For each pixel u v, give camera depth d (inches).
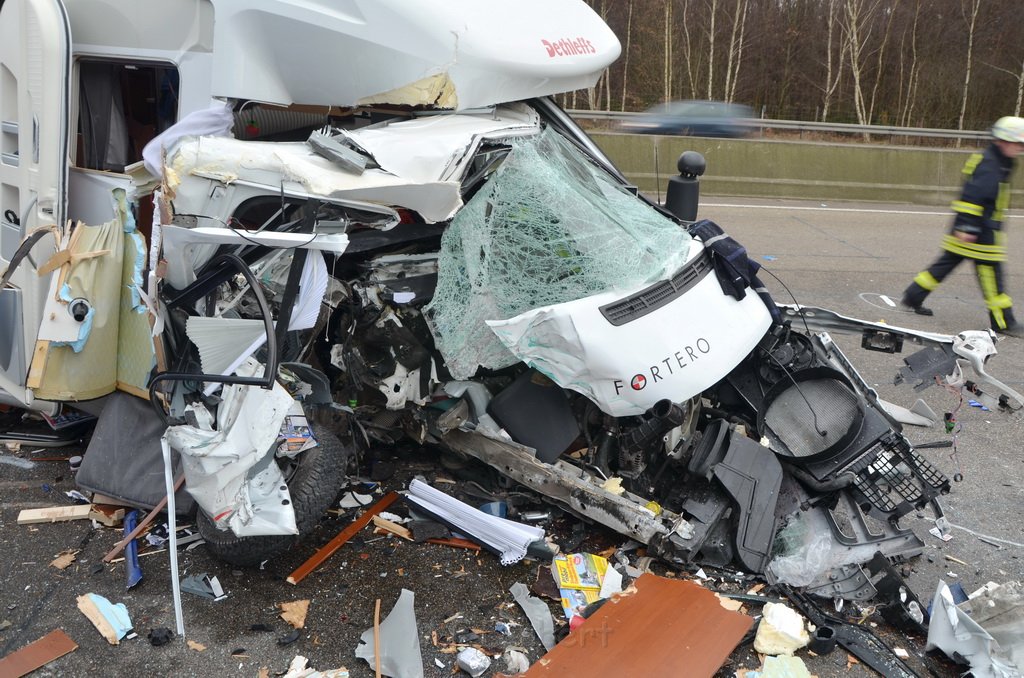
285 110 165.5
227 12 143.4
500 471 145.3
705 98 819.4
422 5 143.4
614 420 144.2
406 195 128.0
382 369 139.4
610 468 151.3
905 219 470.6
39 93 140.9
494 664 115.3
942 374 161.5
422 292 137.7
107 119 169.8
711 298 148.8
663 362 135.3
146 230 151.6
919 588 141.0
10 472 155.6
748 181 521.0
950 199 532.7
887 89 868.6
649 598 125.0
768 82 847.1
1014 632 117.6
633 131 570.3
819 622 127.2
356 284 136.7
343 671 111.4
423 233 141.6
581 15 177.5
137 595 124.3
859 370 238.1
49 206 144.2
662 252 148.5
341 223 124.8
